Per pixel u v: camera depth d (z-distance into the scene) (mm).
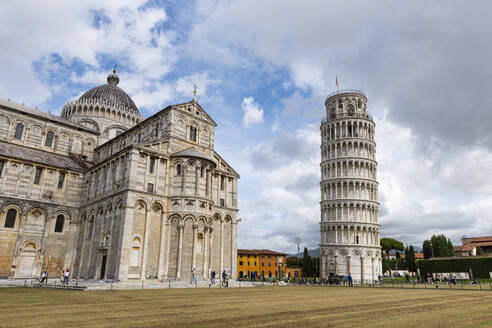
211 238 52250
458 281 73938
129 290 36531
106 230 50219
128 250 45250
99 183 56344
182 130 56562
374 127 100062
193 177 52344
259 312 19203
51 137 70062
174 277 47656
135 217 47344
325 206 93688
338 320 16531
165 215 50344
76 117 78125
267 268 135750
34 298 25969
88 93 84312
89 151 74875
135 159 48969
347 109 100000
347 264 85188
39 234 55969
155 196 49875
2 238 52281
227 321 15930
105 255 49312
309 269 128875
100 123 78375
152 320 15891
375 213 91125
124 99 85500
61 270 56906
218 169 60500
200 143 59031
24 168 56688
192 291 35656
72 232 58781
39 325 14305
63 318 16188
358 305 23500
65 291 33844
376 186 94062
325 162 97625
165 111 57031
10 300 24281
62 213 58688
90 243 53688
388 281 81625
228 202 61156
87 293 31469
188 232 49781
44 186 58094
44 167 58656
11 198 53812
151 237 48500
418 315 18469
